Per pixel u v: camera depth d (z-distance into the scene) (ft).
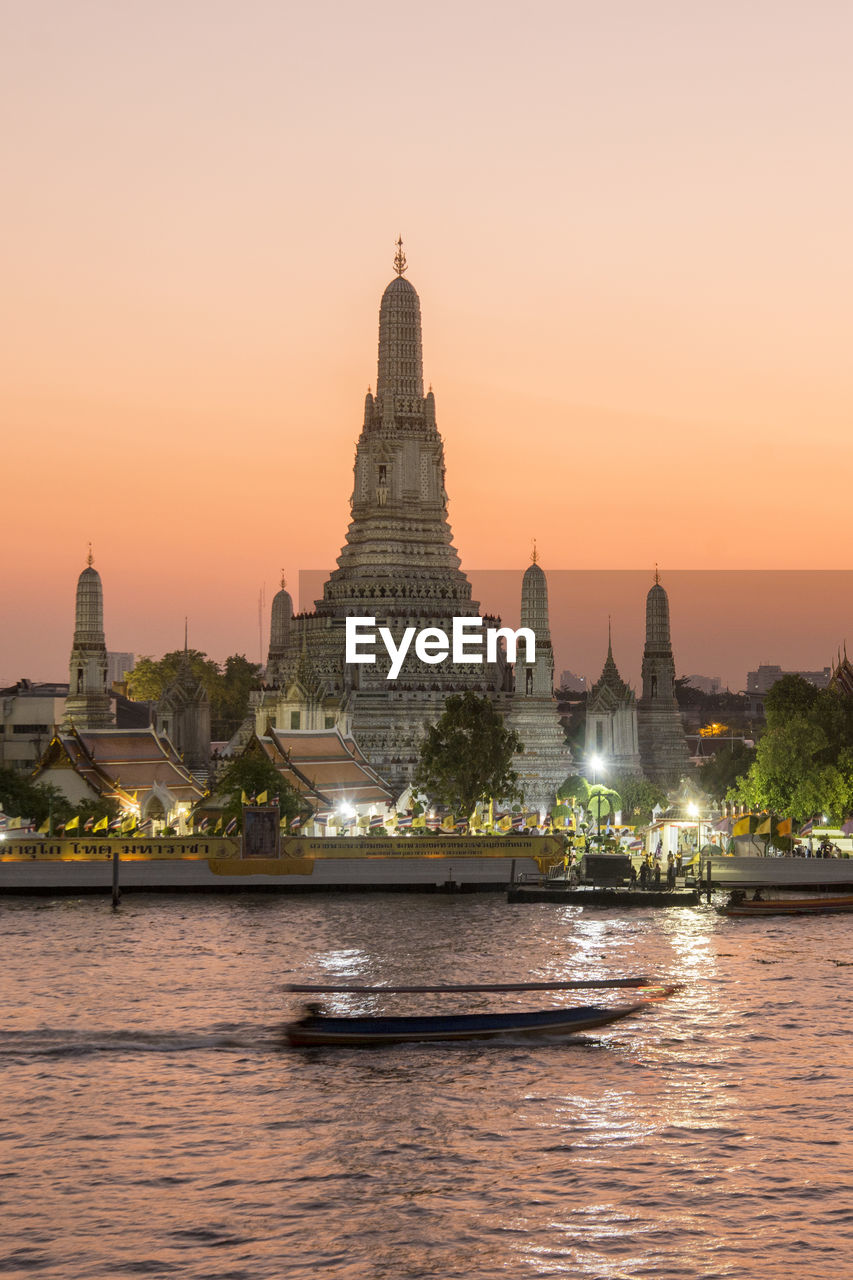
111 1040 280.31
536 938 396.98
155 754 587.27
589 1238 189.57
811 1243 187.93
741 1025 293.84
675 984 327.26
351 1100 243.81
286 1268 181.37
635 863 499.92
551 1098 245.86
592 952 373.81
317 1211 197.47
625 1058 269.85
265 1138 225.56
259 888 490.90
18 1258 183.21
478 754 564.71
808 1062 266.98
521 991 314.35
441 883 495.82
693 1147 221.46
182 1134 227.20
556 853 502.79
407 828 520.42
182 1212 197.06
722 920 435.12
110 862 485.97
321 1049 274.57
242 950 374.43
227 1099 245.04
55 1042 278.67
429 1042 277.64
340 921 428.56
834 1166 213.25
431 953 371.15
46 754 548.31
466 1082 255.29
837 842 521.24
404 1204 199.62
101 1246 186.70
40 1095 246.47
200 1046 277.03
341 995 320.29
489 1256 184.65
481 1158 216.95
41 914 441.68
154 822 552.82
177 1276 179.11
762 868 486.79
